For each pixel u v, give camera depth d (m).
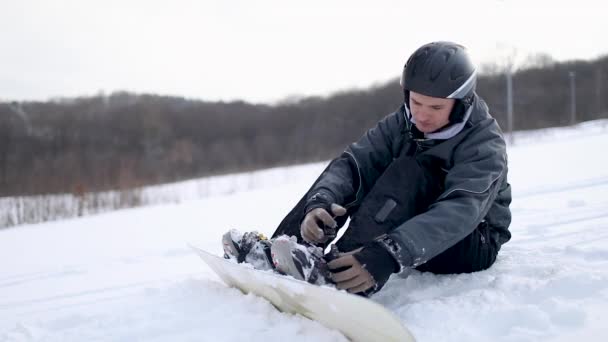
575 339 1.14
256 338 1.28
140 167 15.11
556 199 3.99
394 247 1.31
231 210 6.67
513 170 7.32
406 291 1.58
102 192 10.26
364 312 1.06
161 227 5.61
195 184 14.05
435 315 1.34
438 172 1.58
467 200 1.40
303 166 20.55
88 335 1.45
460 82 1.47
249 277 1.44
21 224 8.36
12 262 4.07
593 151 9.66
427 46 1.52
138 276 2.74
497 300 1.40
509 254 1.94
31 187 10.76
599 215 2.83
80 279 2.82
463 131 1.54
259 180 14.09
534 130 28.12
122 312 1.62
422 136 1.64
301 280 1.24
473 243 1.60
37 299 2.34
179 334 1.37
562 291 1.43
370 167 1.78
